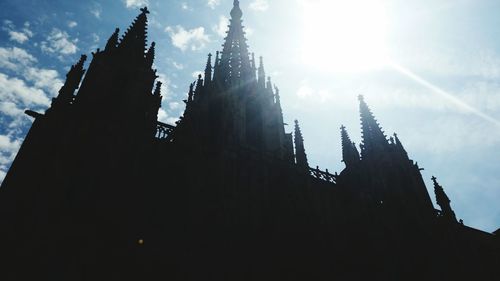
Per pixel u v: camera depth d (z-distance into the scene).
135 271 21.80
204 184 27.31
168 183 26.64
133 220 23.25
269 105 44.12
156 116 31.36
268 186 31.52
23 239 19.92
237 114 37.75
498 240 41.47
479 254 38.06
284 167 33.75
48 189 21.94
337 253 29.11
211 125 35.78
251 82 47.94
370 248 31.14
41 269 19.41
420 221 35.91
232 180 28.81
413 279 30.80
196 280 22.42
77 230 21.53
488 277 35.00
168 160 27.91
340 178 38.28
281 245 27.66
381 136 43.88
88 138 25.75
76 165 23.98
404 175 40.75
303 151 37.53
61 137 24.64
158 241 23.33
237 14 59.31
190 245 23.80
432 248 33.91
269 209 29.70
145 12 41.00
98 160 24.81
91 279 20.44
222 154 30.14
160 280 22.20
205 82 41.66
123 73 33.56
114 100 30.45
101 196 23.27
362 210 34.03
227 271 23.56
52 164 23.05
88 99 28.28
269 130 41.12
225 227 25.34
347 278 28.17
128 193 24.22
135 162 25.95
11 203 20.89
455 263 33.69
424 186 40.12
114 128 27.12
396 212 36.31
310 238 29.00
